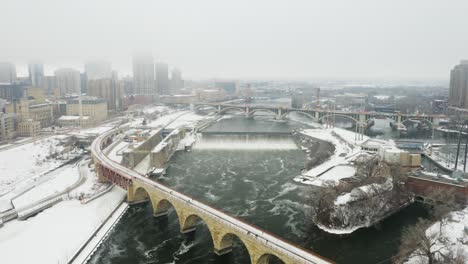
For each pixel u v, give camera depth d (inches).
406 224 6102.4
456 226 5502.0
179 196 5900.6
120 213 6565.0
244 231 4520.2
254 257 4392.2
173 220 6314.0
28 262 4763.8
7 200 7057.1
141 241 5516.7
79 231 5708.7
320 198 6156.5
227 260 4918.8
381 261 4923.7
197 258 5007.4
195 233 5772.6
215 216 5019.7
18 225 5900.6
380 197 6471.5
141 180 6815.9
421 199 7313.0
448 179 7293.3
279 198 7313.0
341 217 5895.7
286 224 6072.8
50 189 7751.0
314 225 6023.6
